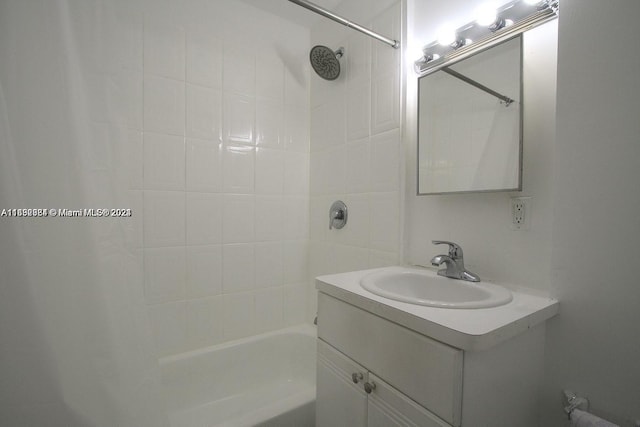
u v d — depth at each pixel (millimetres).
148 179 1397
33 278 725
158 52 1415
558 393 835
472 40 1066
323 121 1785
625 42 714
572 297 808
